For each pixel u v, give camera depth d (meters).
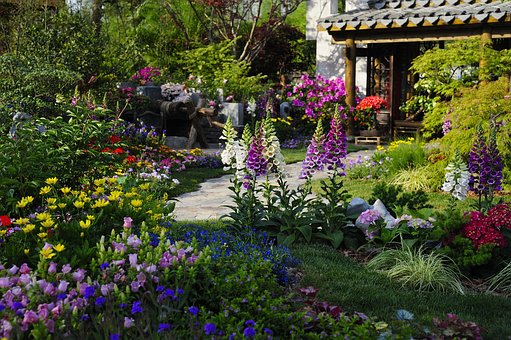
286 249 5.83
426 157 11.03
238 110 17.22
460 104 9.95
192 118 15.57
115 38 20.72
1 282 3.65
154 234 5.16
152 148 12.30
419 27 16.22
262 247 5.94
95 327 3.40
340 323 3.88
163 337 3.51
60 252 4.23
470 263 5.72
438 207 8.73
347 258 6.25
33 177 5.99
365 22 16.47
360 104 17.81
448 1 16.91
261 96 19.00
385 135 17.97
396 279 5.61
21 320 3.46
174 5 24.97
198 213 8.44
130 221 4.61
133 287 3.87
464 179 6.77
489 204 6.80
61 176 6.78
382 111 17.91
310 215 6.78
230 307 3.99
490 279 5.76
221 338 3.46
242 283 4.35
